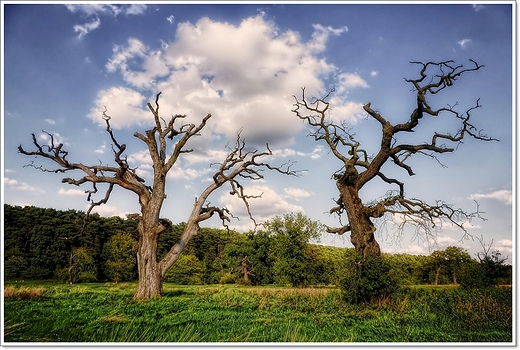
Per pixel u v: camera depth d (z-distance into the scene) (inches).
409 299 807.1
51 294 908.6
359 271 812.6
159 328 539.8
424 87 835.4
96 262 2778.1
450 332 543.5
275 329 541.0
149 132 1000.2
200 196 1065.5
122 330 516.1
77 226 2972.4
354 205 904.3
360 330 552.4
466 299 751.1
